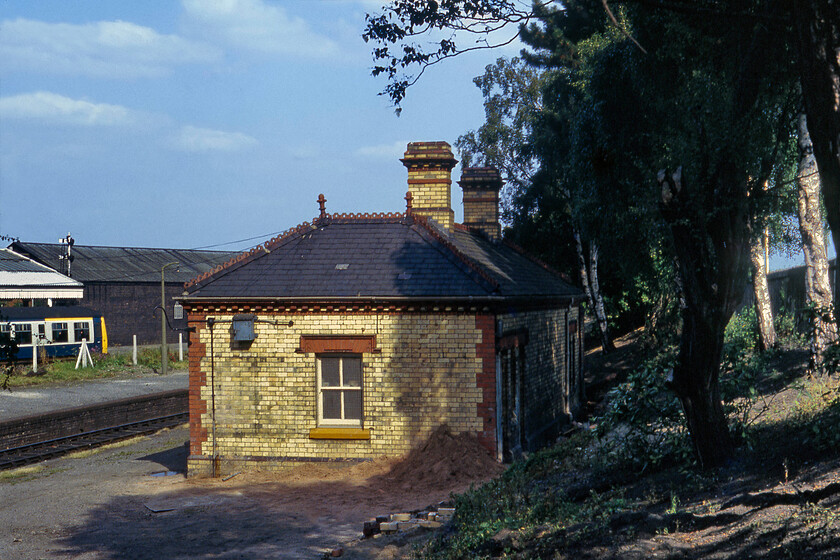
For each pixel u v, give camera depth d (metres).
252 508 13.64
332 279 16.52
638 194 16.62
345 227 18.55
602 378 28.41
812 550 5.66
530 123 37.12
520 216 36.16
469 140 39.56
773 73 8.78
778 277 21.33
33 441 23.06
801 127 14.07
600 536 7.48
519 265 22.59
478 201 24.86
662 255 18.11
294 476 15.77
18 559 11.33
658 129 16.48
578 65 28.80
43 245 59.25
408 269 16.59
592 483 10.41
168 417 28.75
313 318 16.28
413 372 15.93
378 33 9.90
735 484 8.04
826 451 8.03
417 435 15.87
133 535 12.36
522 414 17.78
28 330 42.34
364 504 13.50
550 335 21.03
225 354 16.58
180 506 14.08
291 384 16.34
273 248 17.92
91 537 12.38
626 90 18.33
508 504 10.41
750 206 8.98
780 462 8.22
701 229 8.33
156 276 62.56
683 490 8.48
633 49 15.92
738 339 10.12
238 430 16.50
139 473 18.28
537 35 29.64
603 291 35.88
